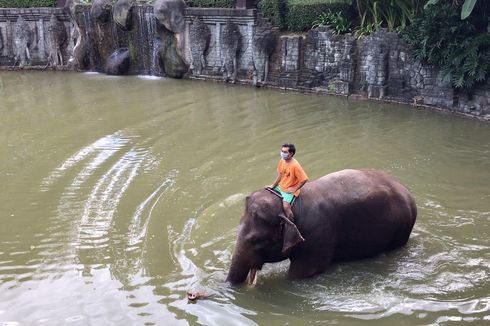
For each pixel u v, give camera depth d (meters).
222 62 21.06
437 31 15.59
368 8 18.55
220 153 12.62
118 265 7.91
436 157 12.20
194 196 10.23
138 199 10.13
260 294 7.11
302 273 7.38
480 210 9.52
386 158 12.15
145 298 7.10
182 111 16.53
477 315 6.64
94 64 23.86
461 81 15.14
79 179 11.14
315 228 7.22
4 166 11.96
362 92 17.97
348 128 14.49
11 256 8.23
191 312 6.78
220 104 17.42
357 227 7.52
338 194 7.46
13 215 9.60
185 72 22.00
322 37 18.48
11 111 16.70
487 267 7.68
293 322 6.56
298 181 7.01
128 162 12.08
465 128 14.38
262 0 19.94
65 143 13.46
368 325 6.49
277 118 15.62
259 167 11.64
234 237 8.59
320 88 18.86
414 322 6.53
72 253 8.27
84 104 17.50
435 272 7.57
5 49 24.39
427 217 9.27
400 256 7.98
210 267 7.76
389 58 17.20
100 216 9.47
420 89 16.72
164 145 13.23
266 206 6.85
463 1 15.75
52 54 24.25
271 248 7.00
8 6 24.44
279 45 19.66
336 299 7.00
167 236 8.72
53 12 23.75
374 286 7.26
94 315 6.79
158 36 22.12
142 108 16.94
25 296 7.21
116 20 22.59
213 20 20.86
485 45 15.15
